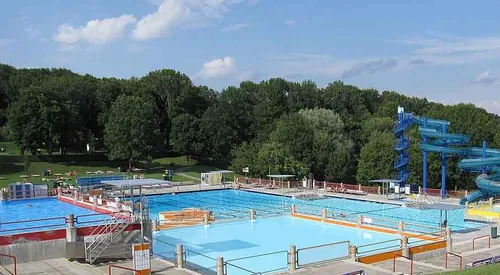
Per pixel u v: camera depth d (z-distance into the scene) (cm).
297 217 4350
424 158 5506
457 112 7281
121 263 2495
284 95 11194
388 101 10969
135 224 2697
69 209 4016
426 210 4684
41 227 2723
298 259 2538
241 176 7944
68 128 9131
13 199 4581
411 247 2709
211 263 2714
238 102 11006
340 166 7725
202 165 9912
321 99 11156
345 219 4069
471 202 4603
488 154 5334
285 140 7850
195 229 3834
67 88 9388
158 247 3164
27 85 10856
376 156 7112
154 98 11150
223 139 9825
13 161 8256
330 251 2859
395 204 5000
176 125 9975
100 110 9950
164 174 7725
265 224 4044
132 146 8331
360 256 2633
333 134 8500
